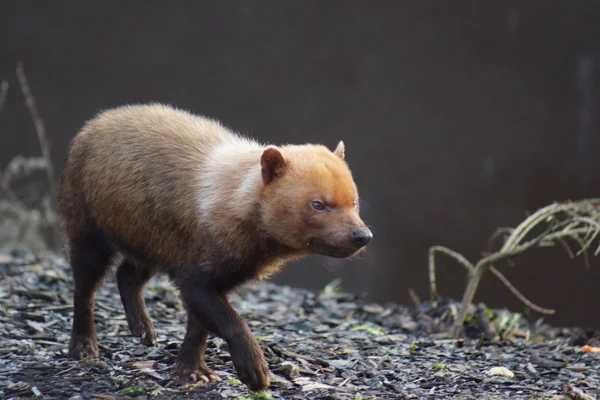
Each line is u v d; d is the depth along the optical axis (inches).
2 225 552.7
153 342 274.5
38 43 855.1
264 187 224.1
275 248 231.9
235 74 867.4
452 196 812.6
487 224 796.0
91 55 864.3
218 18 864.9
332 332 324.2
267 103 863.1
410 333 342.3
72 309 324.2
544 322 627.2
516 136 805.9
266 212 223.6
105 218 254.8
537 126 799.7
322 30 857.5
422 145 829.2
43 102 848.9
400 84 840.9
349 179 227.0
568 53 791.1
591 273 637.3
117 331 300.0
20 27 852.0
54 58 856.3
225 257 227.5
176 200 237.8
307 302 404.2
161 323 321.1
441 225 807.7
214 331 225.5
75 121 857.5
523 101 807.7
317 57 856.3
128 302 275.4
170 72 869.8
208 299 227.6
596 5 777.6
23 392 229.0
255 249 229.8
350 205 223.9
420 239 808.3
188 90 870.4
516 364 274.7
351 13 850.1
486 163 809.5
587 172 774.5
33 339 283.3
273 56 860.6
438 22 834.2
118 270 279.6
